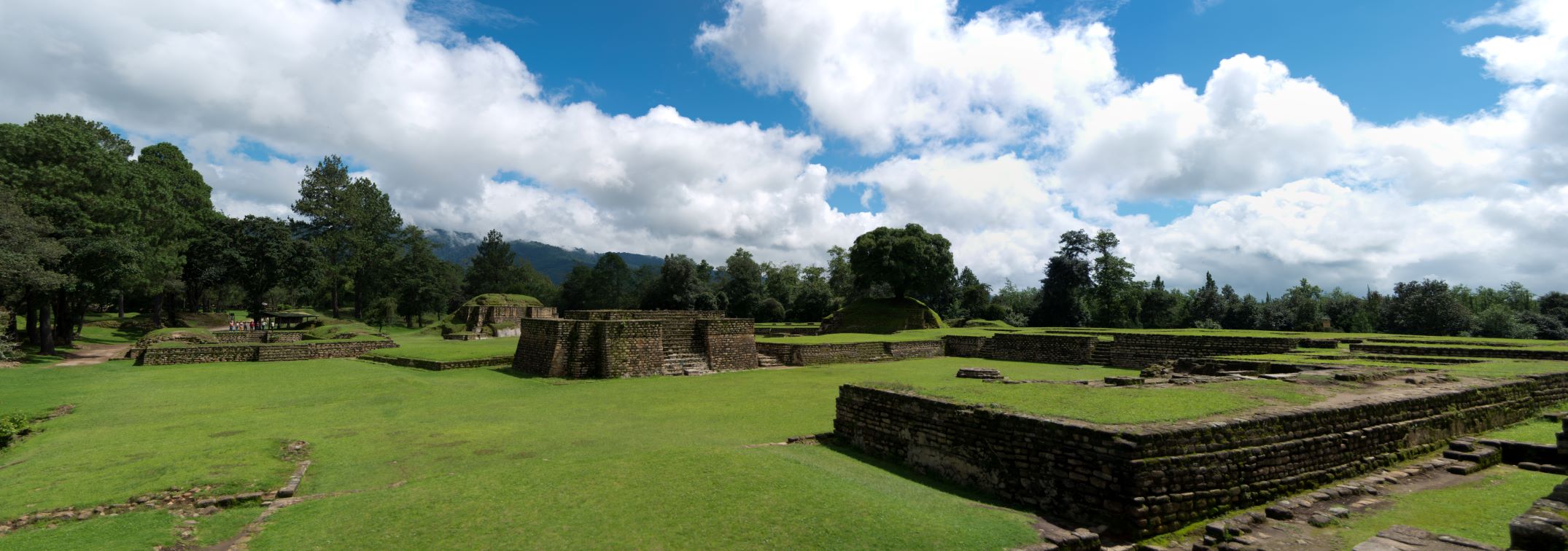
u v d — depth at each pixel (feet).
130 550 21.53
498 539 20.27
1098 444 22.84
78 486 28.58
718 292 249.96
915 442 30.86
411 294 229.45
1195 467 23.07
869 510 22.07
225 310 268.21
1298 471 26.18
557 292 339.77
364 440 40.96
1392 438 30.30
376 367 84.02
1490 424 36.63
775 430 44.78
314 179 224.12
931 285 176.96
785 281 269.03
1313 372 44.75
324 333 134.41
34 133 96.48
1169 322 198.29
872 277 174.50
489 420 49.11
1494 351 64.95
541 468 27.58
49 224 88.22
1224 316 190.19
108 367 81.10
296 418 49.16
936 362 108.37
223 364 85.61
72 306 111.34
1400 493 25.71
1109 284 195.83
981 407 28.04
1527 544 16.14
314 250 180.55
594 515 21.93
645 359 80.69
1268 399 30.50
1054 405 28.30
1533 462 29.60
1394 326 157.79
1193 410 27.25
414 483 27.30
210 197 174.50
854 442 35.50
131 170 113.50
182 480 29.37
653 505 22.62
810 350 101.19
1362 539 20.63
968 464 27.73
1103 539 21.62
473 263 320.09
